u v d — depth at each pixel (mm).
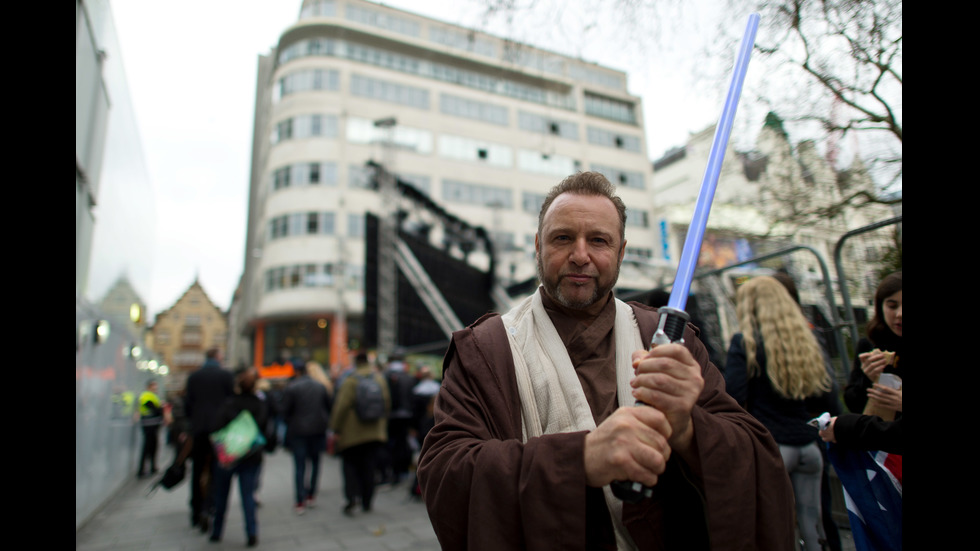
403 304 17453
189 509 5879
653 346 715
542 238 1004
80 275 4391
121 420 6961
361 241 28906
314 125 29016
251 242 39562
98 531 4852
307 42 29688
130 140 6980
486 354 941
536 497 689
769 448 833
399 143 27969
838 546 2246
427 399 6516
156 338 66000
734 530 722
